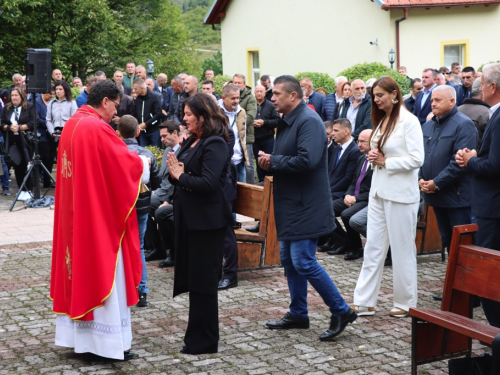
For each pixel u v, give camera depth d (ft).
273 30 72.28
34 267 24.03
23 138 39.17
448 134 19.36
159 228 23.63
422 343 13.33
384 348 15.66
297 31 69.72
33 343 16.47
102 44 92.99
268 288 21.15
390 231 17.66
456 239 13.50
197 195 14.97
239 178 29.60
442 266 23.70
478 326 12.10
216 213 15.02
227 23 77.97
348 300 19.61
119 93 15.39
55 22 90.89
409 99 34.71
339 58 65.77
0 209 36.11
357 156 25.39
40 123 40.57
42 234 29.63
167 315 18.57
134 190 14.96
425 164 19.98
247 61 76.18
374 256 17.99
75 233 14.64
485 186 15.76
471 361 12.94
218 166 14.80
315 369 14.46
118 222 14.85
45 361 15.26
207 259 15.21
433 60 63.10
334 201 25.34
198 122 15.10
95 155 14.62
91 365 14.96
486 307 14.47
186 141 15.64
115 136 14.97
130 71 50.83
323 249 25.86
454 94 19.51
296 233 15.80
